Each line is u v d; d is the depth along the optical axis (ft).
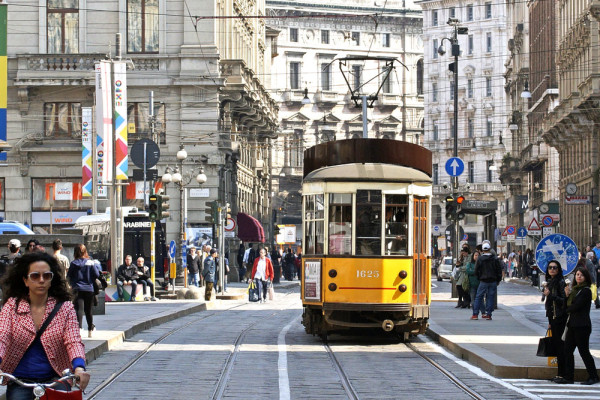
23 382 58.13
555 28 535.19
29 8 380.37
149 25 381.60
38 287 59.41
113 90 261.03
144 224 337.31
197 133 379.96
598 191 411.34
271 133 522.06
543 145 588.50
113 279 264.72
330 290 152.35
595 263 242.99
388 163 159.84
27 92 376.89
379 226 152.87
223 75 391.86
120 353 144.97
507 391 107.55
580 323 114.32
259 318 223.92
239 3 450.30
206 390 107.96
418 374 121.90
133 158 307.78
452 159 282.97
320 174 156.04
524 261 449.06
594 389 110.93
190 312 240.12
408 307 152.35
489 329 173.37
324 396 103.76
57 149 376.89
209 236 371.97
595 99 390.21
